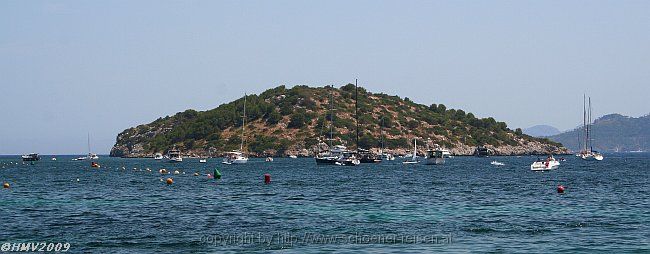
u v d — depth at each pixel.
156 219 53.62
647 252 39.06
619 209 59.75
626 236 44.31
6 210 60.31
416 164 199.62
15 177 128.00
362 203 66.50
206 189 87.19
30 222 51.91
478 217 54.50
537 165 148.38
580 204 64.56
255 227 49.09
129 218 54.31
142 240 43.41
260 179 114.56
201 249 40.41
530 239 43.41
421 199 70.94
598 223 50.38
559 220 52.28
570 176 122.06
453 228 48.28
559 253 38.94
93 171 163.50
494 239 43.44
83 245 41.78
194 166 197.50
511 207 62.12
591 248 40.31
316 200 69.88
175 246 41.34
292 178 117.94
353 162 183.88
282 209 60.81
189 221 52.41
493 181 105.81
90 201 69.38
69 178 122.75
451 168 168.62
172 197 74.06
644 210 58.78
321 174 135.00
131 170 170.38
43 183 104.69
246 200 69.88
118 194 79.00
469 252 39.25
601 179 110.31
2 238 44.31
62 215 56.41
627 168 165.88
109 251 39.97
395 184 98.25
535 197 72.88
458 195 76.19
